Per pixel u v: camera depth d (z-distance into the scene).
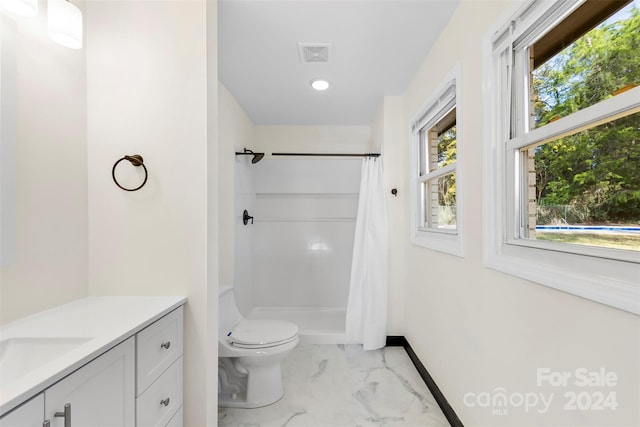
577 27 0.88
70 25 1.03
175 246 1.32
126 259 1.32
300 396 1.85
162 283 1.32
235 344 1.75
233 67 2.11
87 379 0.77
